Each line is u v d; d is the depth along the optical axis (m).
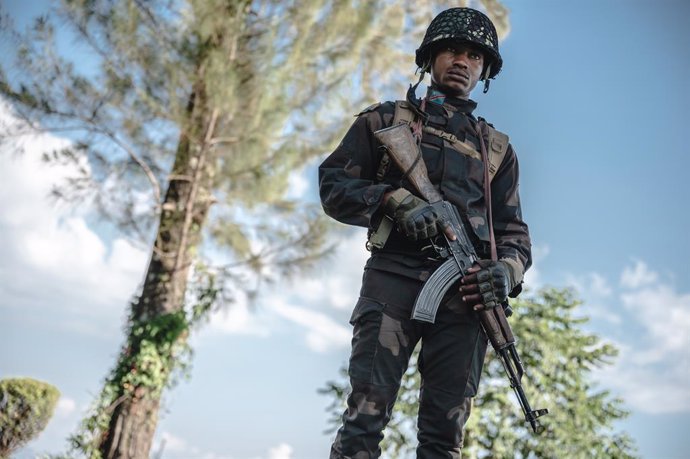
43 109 9.90
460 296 2.50
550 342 12.33
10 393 10.29
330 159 2.60
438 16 2.70
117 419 10.05
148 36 9.98
